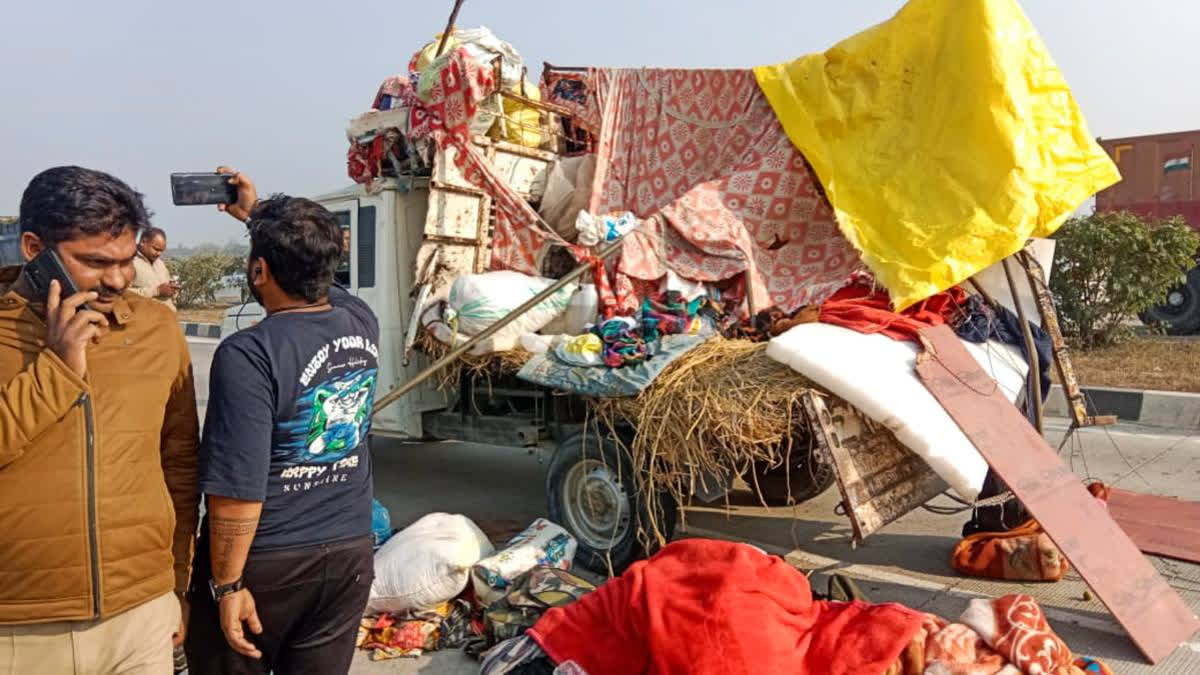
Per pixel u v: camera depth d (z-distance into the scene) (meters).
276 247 2.19
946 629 2.83
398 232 5.90
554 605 3.58
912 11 5.05
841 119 5.19
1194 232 11.06
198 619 2.30
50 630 1.85
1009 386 4.33
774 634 2.67
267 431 2.12
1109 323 11.43
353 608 2.44
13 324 1.87
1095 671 2.98
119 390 1.93
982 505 4.17
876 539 5.20
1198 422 8.00
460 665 3.64
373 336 2.47
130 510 1.92
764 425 3.67
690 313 4.82
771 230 5.34
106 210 1.86
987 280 4.72
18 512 1.78
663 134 6.38
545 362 4.66
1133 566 3.64
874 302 4.53
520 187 6.45
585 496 4.67
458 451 8.19
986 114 4.55
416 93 5.76
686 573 2.92
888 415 3.61
